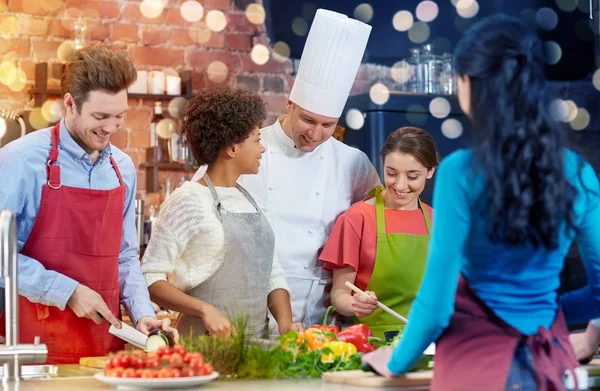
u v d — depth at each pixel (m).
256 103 2.61
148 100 4.68
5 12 4.49
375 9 4.84
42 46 4.53
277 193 2.99
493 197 1.49
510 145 1.50
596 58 4.86
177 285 2.57
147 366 1.79
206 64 4.80
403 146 2.80
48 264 2.44
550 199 1.50
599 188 1.59
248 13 4.85
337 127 4.22
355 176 3.12
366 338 2.21
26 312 2.46
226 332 2.36
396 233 2.88
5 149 2.44
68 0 4.58
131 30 4.70
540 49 1.55
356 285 2.90
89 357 2.38
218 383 1.86
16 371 1.92
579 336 1.87
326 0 4.85
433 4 4.85
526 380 1.51
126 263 2.64
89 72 2.35
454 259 1.52
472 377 1.52
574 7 4.83
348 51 2.90
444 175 1.54
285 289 2.72
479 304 1.55
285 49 4.88
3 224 1.87
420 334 1.55
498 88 1.52
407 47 4.86
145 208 4.62
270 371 1.94
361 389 1.75
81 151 2.48
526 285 1.56
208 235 2.53
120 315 2.61
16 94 4.48
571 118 4.80
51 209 2.44
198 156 2.63
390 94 4.23
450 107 4.32
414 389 1.77
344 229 2.91
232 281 2.54
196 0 4.79
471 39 1.57
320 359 1.99
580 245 1.64
